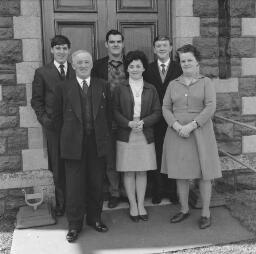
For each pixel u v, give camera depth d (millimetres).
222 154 4602
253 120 4668
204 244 3459
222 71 4535
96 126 3418
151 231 3695
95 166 3543
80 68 3381
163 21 4531
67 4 4328
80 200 3535
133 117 3799
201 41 4410
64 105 3400
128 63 3771
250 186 4691
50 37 4312
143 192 3938
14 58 4047
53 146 3787
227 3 4438
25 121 4125
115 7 4430
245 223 3799
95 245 3463
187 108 3605
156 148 4148
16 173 4160
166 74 4023
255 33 4547
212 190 4422
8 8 3996
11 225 3943
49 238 3607
